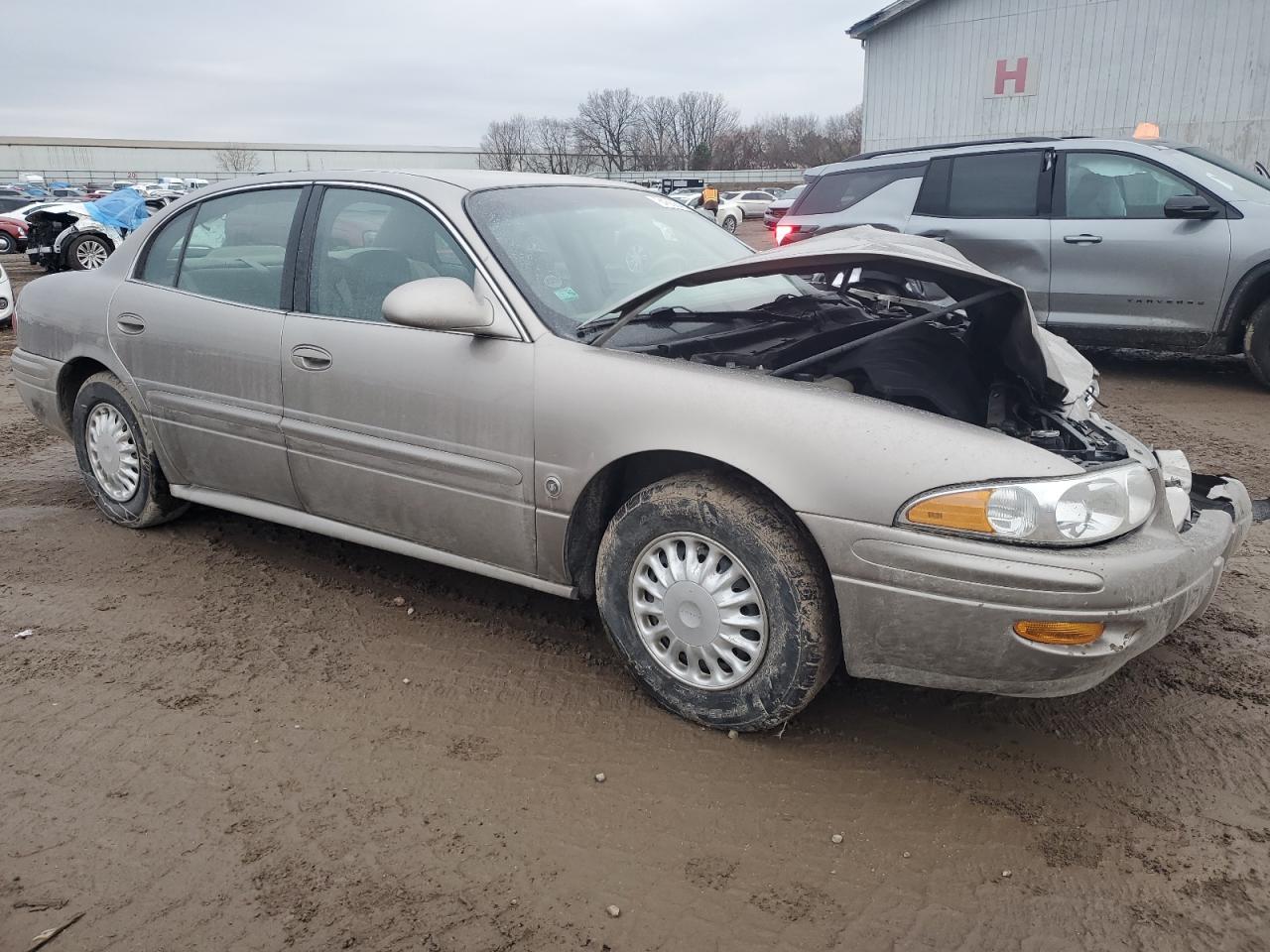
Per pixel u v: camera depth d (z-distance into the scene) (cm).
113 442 429
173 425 396
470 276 316
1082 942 208
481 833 243
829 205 879
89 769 268
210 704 301
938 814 250
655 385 276
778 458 256
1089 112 1992
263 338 357
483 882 226
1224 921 213
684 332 322
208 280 386
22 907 218
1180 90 1898
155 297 397
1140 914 216
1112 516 244
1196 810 251
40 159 7638
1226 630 347
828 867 231
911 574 243
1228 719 292
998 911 217
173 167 8025
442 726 290
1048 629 236
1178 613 251
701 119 8588
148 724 289
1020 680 244
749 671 271
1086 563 234
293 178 374
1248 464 538
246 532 442
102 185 6397
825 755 275
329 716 295
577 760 273
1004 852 236
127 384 407
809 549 261
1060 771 268
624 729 288
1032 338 290
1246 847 237
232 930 212
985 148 784
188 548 423
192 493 407
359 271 343
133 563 407
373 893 222
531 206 350
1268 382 700
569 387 288
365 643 341
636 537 284
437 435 316
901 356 312
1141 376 781
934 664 251
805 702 268
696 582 275
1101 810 251
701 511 269
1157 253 700
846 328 331
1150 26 1894
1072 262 736
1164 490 268
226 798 256
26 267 1998
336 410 339
